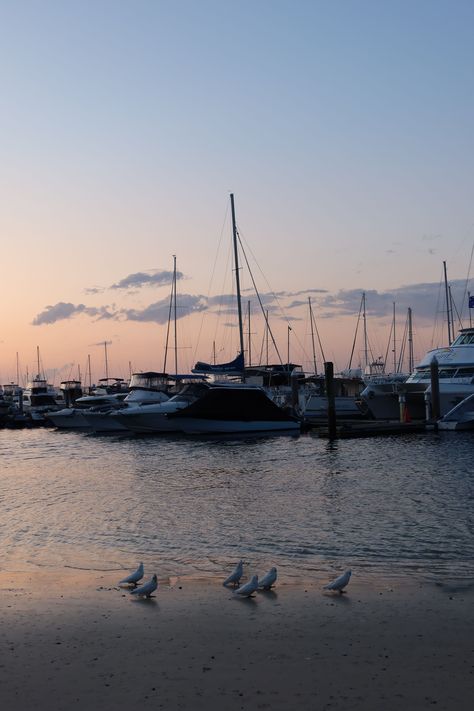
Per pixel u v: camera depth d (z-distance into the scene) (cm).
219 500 2930
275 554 1962
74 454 5231
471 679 983
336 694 939
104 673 1027
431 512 2542
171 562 1892
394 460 4094
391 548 2000
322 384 8406
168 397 7456
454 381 5950
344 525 2353
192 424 6072
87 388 12156
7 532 2373
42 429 8900
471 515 2472
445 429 5634
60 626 1261
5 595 1495
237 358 6850
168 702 924
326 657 1084
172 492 3188
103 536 2273
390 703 908
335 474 3622
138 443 5769
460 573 1698
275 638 1184
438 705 899
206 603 1417
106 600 1448
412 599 1430
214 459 4453
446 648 1116
